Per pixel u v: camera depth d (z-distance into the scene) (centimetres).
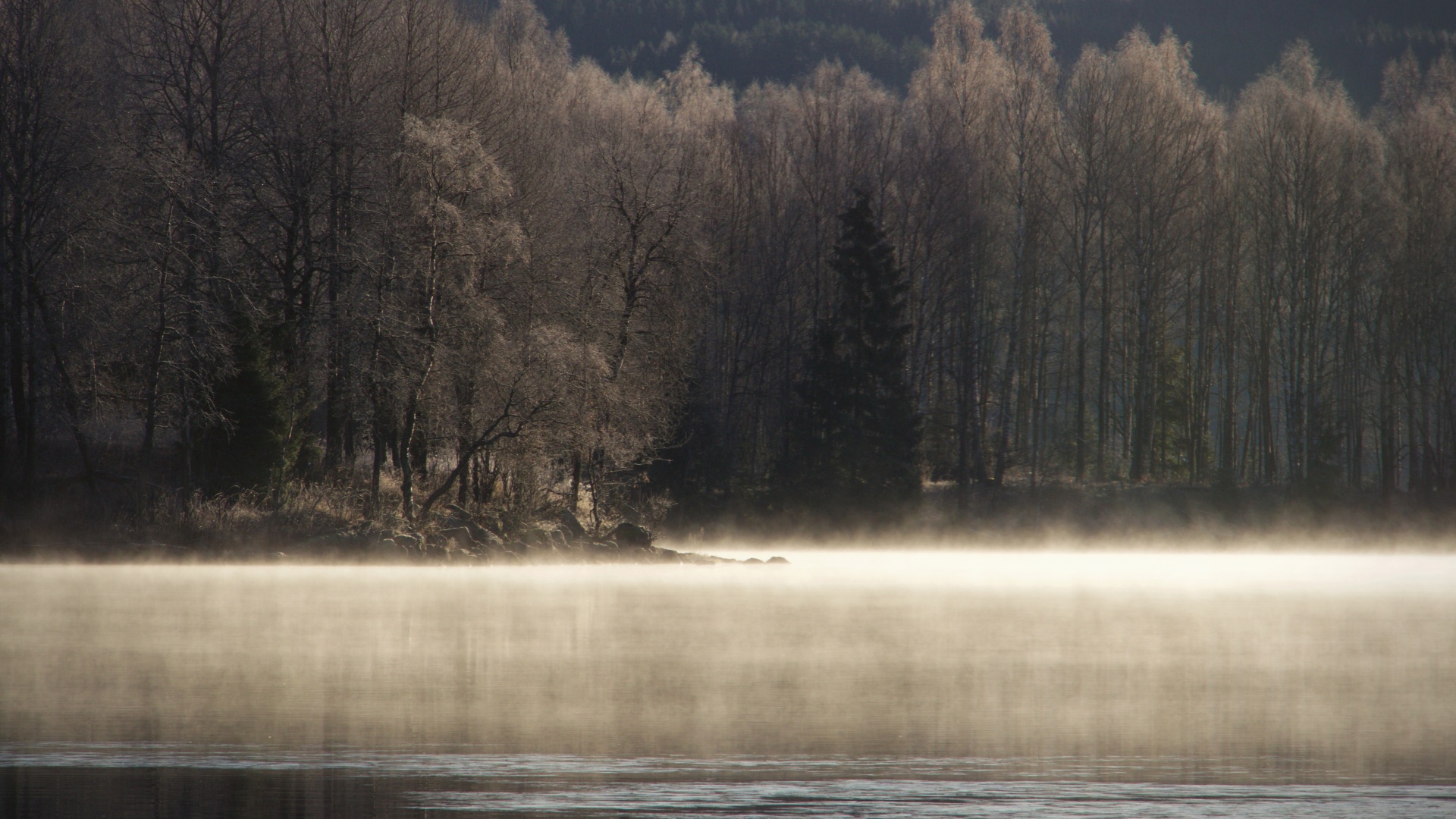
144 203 15975
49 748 5228
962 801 4522
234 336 16175
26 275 16212
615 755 5175
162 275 15775
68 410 16612
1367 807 4491
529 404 16812
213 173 16500
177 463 17438
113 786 4622
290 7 17975
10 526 15150
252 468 16288
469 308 16475
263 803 4406
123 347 16212
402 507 17225
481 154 16562
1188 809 4447
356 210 16938
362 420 17150
